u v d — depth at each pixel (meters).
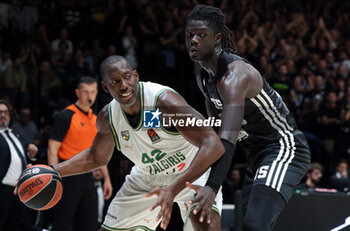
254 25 13.82
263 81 3.60
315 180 7.86
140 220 4.08
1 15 12.25
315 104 11.38
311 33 15.00
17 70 10.15
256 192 3.51
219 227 3.65
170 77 11.98
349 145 10.77
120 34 12.20
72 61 11.12
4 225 6.12
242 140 3.94
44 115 10.01
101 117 3.90
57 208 5.98
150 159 3.82
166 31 12.74
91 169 4.11
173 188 3.02
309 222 5.23
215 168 3.11
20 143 6.29
